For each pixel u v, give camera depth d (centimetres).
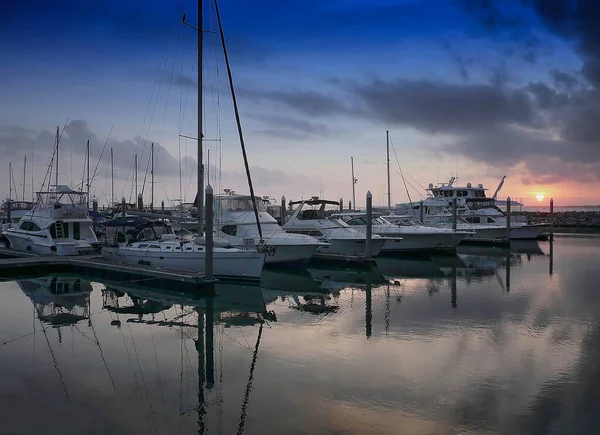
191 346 1248
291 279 2417
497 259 3206
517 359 1106
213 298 1905
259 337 1330
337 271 2683
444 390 927
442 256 3400
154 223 2644
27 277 2356
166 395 917
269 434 760
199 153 2312
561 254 3456
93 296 1944
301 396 908
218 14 2367
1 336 1334
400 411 838
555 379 979
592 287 2084
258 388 951
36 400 891
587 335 1309
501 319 1502
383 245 3209
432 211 4694
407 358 1122
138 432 766
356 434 758
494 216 4603
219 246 2266
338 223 3164
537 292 1972
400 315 1580
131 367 1080
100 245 2742
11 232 2941
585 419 802
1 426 782
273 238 2592
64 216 2753
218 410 849
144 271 2089
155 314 1633
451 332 1352
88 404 875
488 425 785
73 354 1172
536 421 798
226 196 2711
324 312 1652
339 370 1047
